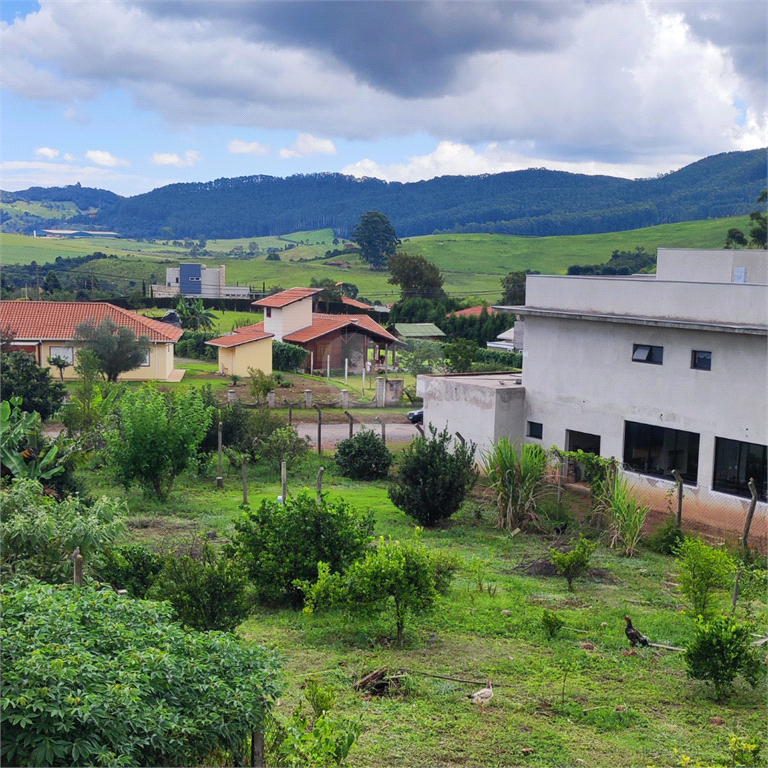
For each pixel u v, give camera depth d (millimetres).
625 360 25375
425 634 13883
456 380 30891
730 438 22375
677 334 23750
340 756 8102
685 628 14570
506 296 103812
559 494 22984
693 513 23438
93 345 46938
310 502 15633
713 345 22766
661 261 30516
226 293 111438
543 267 186500
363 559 15289
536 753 9703
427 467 22562
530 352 28766
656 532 21500
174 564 12758
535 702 11195
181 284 110812
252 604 13273
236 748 7762
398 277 112938
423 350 64812
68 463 20953
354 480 28828
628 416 25344
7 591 9547
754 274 28375
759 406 21641
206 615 12414
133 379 49594
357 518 16469
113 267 146250
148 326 51031
